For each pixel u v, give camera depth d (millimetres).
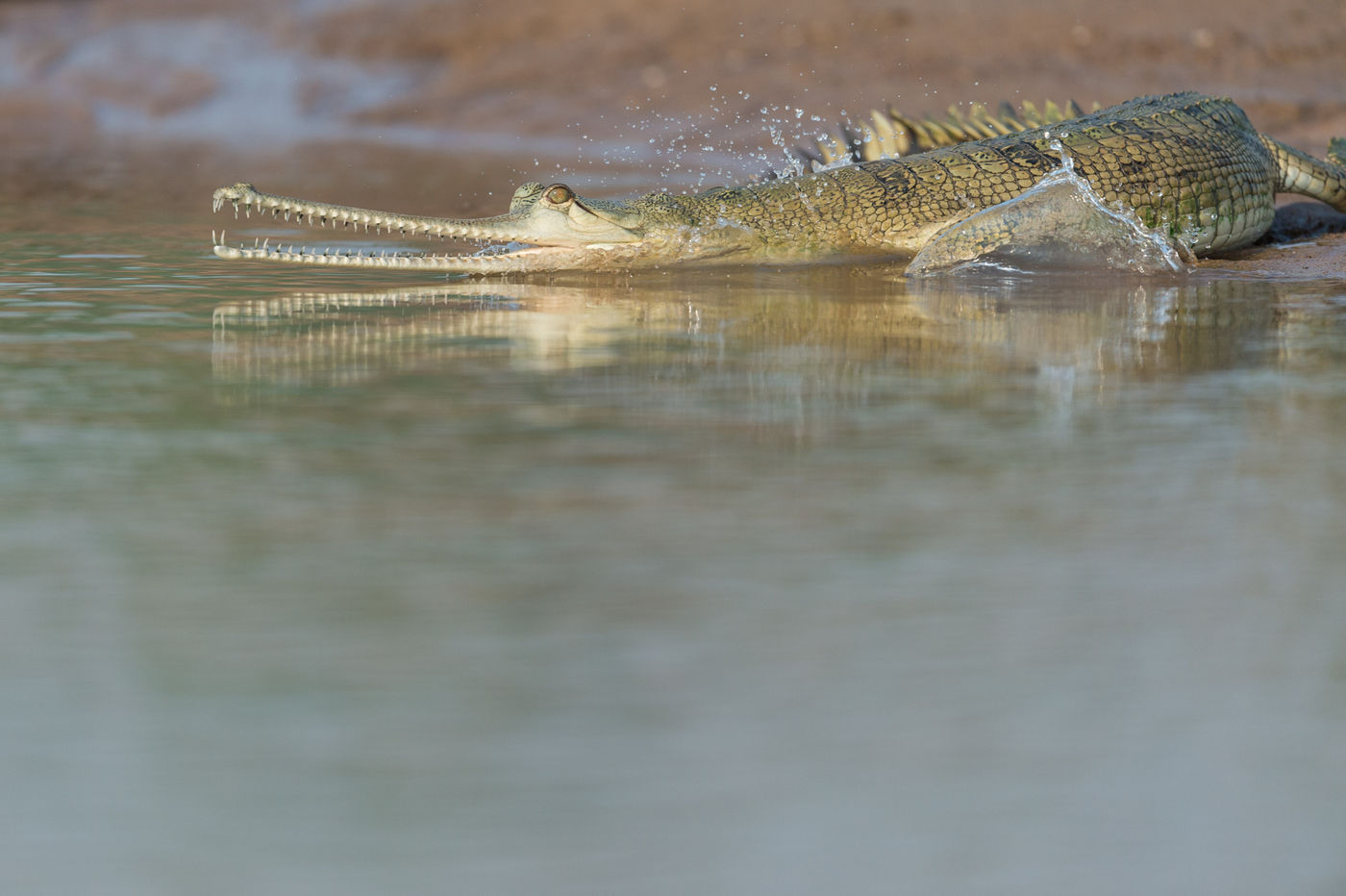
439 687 9219
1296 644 9914
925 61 59812
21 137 63656
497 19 69938
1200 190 31391
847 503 13188
